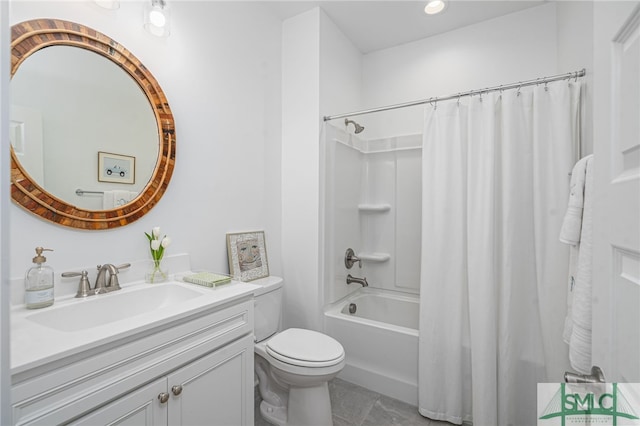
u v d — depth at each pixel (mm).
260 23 2039
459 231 1702
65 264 1110
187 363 1034
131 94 1316
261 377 1755
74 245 1137
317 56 2084
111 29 1246
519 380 1557
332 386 1979
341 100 2377
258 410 1745
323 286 2133
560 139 1481
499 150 1653
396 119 2600
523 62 2121
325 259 2158
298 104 2168
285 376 1474
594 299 625
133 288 1244
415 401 1793
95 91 1200
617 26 534
